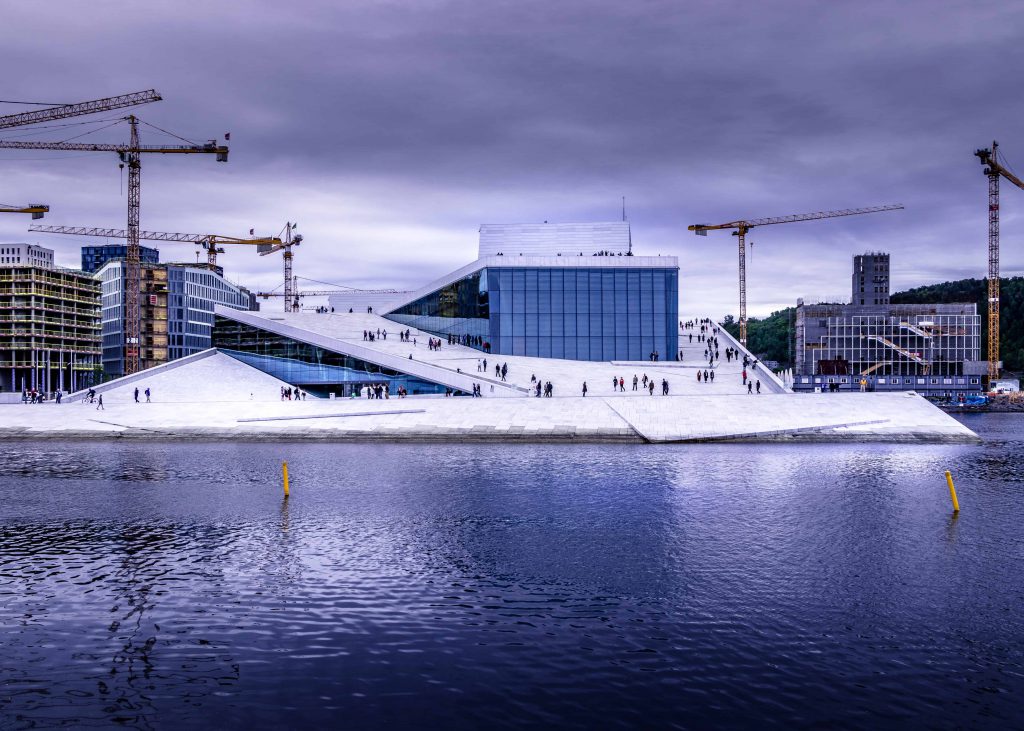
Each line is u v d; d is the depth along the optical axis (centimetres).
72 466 5375
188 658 1956
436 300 12094
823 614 2253
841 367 19700
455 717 1652
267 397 9462
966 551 2955
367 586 2525
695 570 2705
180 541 3127
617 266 11044
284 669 1891
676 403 7569
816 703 1709
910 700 1723
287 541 3123
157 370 10225
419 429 7181
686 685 1798
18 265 16850
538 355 10950
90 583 2561
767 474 4850
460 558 2862
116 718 1652
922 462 5475
